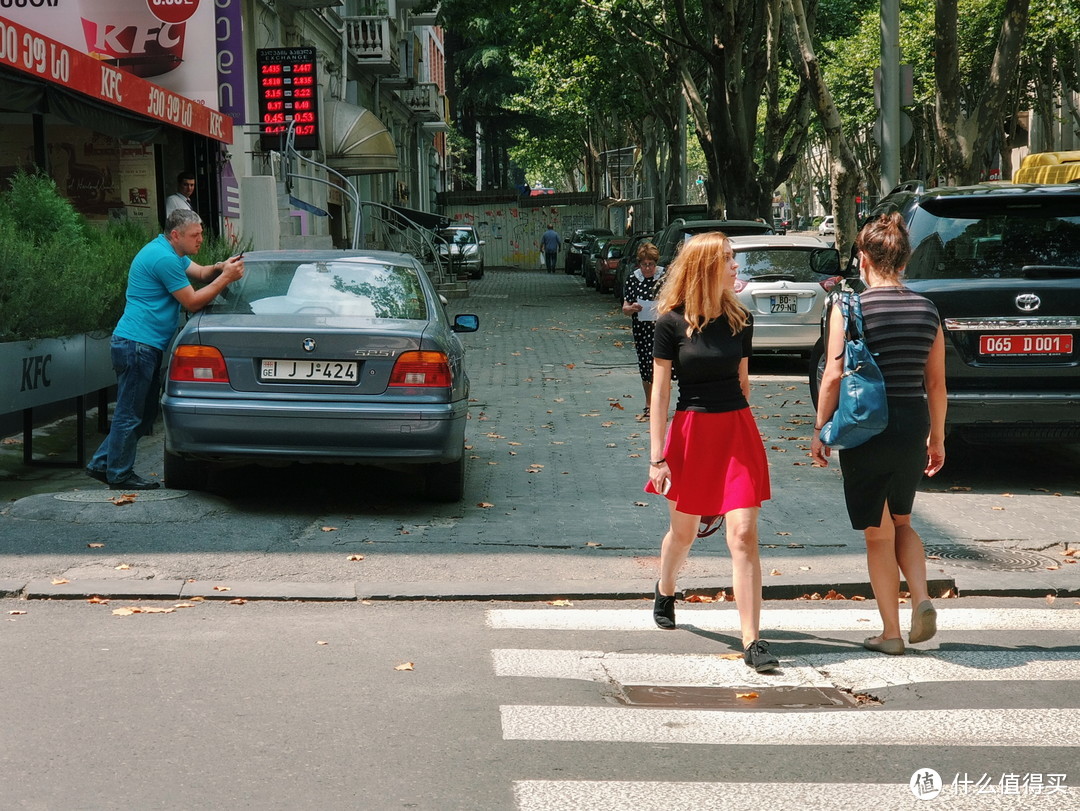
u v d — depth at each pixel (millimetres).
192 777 3752
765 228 21047
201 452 7551
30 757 3893
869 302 5199
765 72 27922
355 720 4316
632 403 13344
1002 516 8109
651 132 46719
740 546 5121
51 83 11297
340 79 33250
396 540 7160
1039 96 40156
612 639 5496
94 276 9648
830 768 3930
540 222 59125
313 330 7512
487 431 11453
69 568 6328
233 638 5336
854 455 5215
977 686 4852
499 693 4672
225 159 20422
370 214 36375
